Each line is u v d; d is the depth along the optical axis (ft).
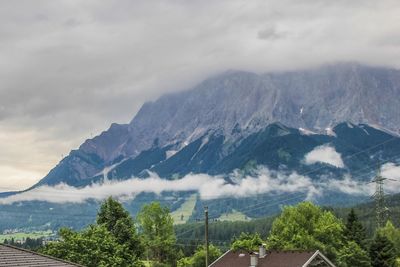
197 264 453.58
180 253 512.22
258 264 284.20
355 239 437.99
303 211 438.40
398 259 429.79
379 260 401.90
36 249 303.48
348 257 397.60
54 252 290.97
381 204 504.84
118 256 304.30
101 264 289.94
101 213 376.27
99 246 302.25
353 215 451.94
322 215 443.32
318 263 286.66
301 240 413.18
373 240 420.36
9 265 112.57
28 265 116.47
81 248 296.10
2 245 128.47
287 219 439.63
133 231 370.12
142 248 371.76
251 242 440.04
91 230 317.42
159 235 456.86
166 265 441.27
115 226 366.63
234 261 304.09
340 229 437.58
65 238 302.04
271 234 443.73
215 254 459.32
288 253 288.10
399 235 481.46
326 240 428.97
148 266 434.30
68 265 126.72
